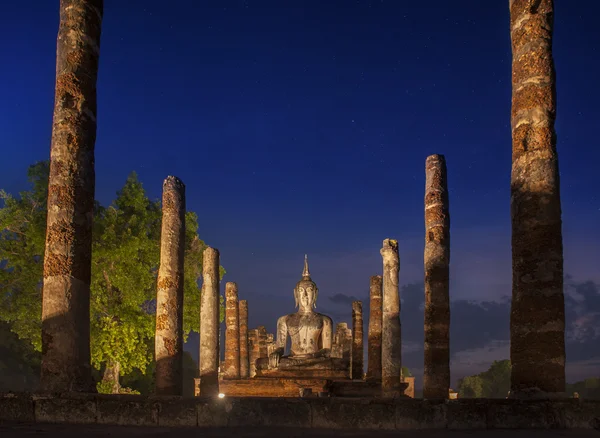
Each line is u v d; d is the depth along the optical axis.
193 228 34.97
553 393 11.01
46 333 11.36
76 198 11.91
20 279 28.81
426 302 17.30
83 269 11.80
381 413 9.95
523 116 12.06
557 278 11.44
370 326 27.64
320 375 29.19
